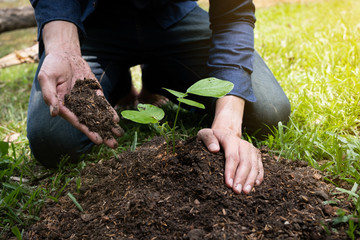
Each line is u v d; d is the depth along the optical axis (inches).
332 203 51.1
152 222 48.9
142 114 53.4
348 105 76.9
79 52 63.1
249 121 71.5
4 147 69.0
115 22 80.2
